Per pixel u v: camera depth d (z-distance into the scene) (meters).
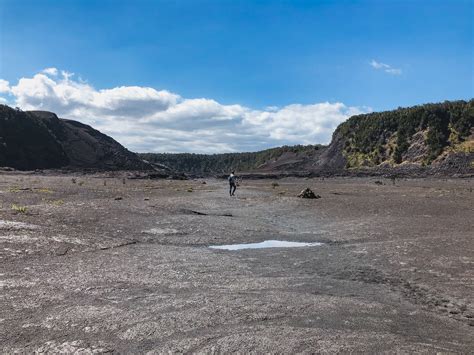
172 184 65.19
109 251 15.12
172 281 11.48
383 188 54.31
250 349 7.25
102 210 24.66
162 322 8.40
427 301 10.14
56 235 16.59
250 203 33.59
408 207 29.88
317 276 12.38
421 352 7.25
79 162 144.38
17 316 8.52
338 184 69.62
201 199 35.91
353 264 13.78
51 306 9.14
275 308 9.34
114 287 10.66
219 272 12.68
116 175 94.44
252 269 13.16
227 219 24.34
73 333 7.80
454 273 12.49
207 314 8.88
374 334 8.02
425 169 96.19
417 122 114.06
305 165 146.12
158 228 20.34
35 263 12.67
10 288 10.20
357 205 31.42
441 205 31.00
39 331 7.85
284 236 19.72
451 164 94.00
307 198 37.19
